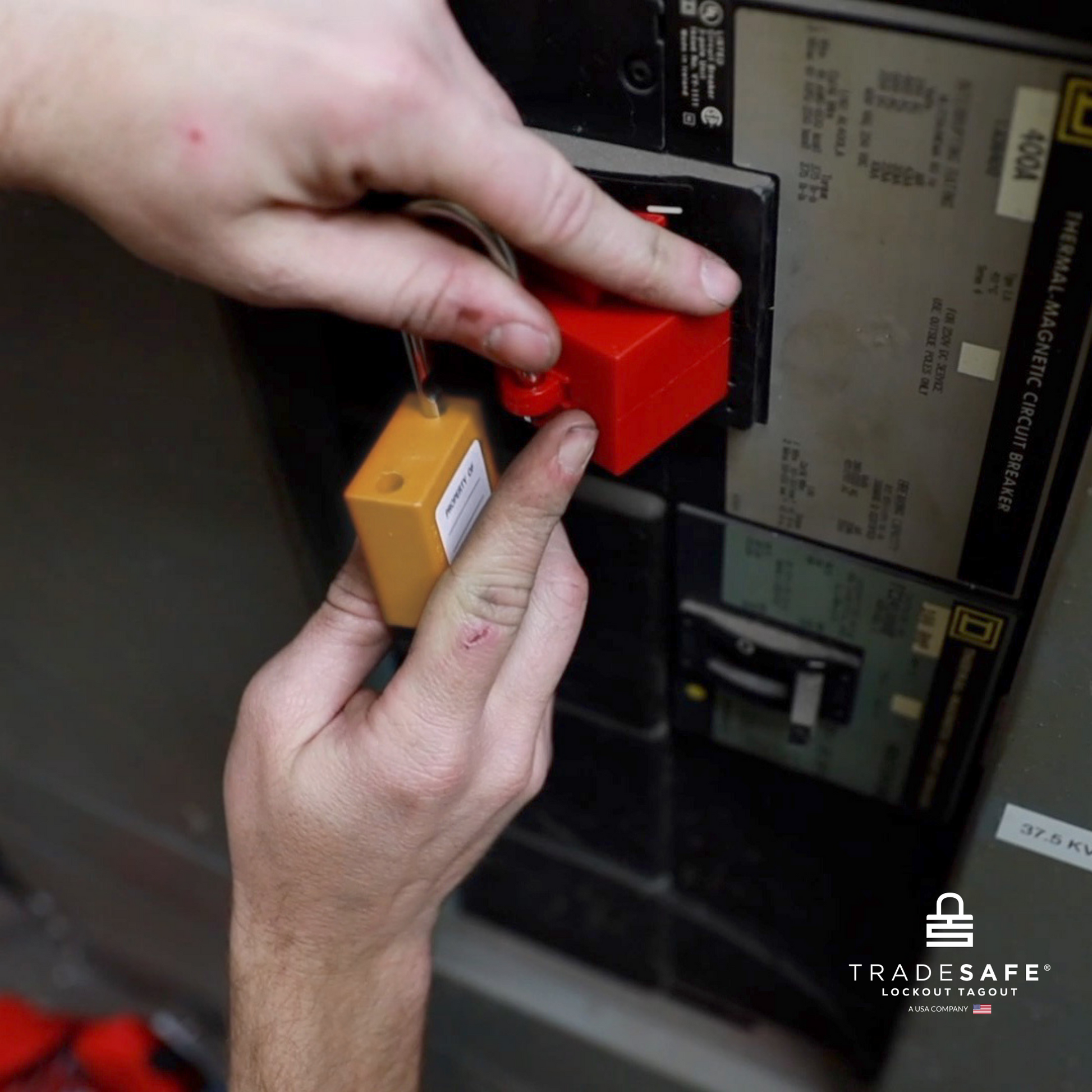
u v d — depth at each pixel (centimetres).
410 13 44
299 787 56
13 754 114
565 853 91
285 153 43
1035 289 45
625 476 63
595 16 47
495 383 61
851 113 44
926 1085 75
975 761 65
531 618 58
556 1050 102
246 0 43
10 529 84
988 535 54
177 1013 138
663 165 50
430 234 47
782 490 59
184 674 89
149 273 59
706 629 68
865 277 49
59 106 45
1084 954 60
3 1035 125
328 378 65
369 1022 66
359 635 60
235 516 72
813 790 74
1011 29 40
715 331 52
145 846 115
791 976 90
